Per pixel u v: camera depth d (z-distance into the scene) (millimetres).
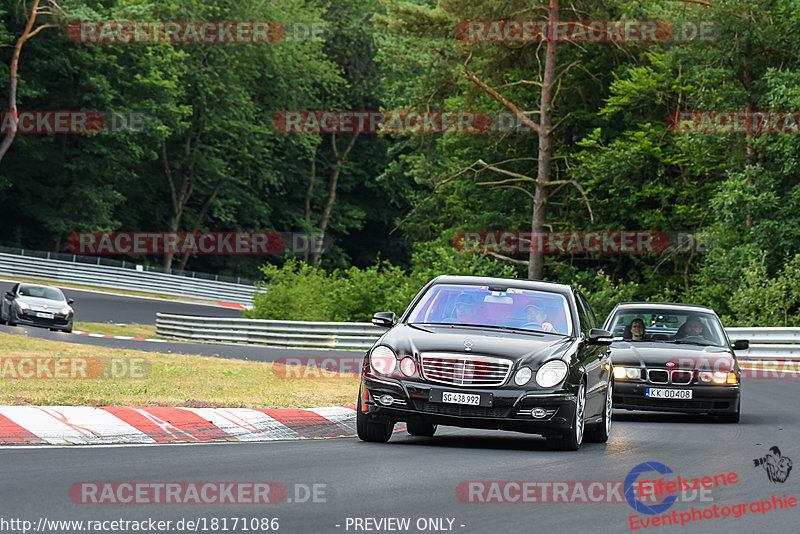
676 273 179125
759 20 155000
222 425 48250
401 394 44844
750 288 133500
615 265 188000
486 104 199125
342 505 29750
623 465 41000
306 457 40094
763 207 142375
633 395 62656
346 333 136500
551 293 50875
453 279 51656
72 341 111750
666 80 167750
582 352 47750
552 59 177250
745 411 69875
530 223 196750
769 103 144000
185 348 113812
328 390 68125
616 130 192125
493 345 45562
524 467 39219
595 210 184000
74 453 38719
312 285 160250
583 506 31219
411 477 35438
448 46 194000
